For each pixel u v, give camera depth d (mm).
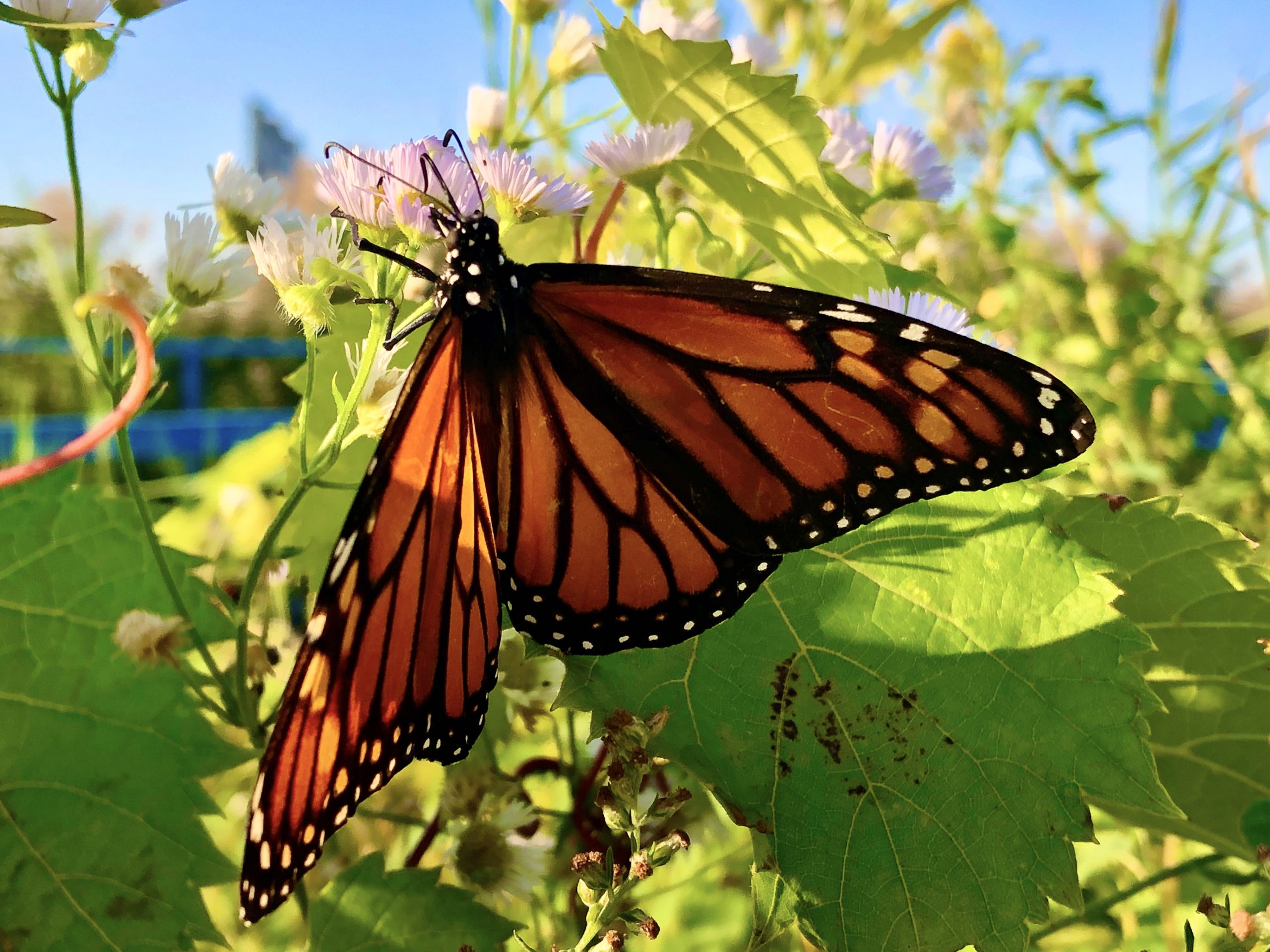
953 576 113
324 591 81
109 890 96
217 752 104
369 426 107
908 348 97
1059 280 262
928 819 102
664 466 105
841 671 108
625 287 106
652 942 153
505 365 108
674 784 142
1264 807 120
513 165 115
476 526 102
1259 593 127
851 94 228
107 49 103
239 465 225
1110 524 130
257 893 77
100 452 186
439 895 113
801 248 139
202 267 109
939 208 248
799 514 103
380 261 105
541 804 157
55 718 101
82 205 104
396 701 89
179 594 108
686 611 104
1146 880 131
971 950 105
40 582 105
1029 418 95
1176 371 243
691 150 135
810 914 98
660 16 155
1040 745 104
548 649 109
